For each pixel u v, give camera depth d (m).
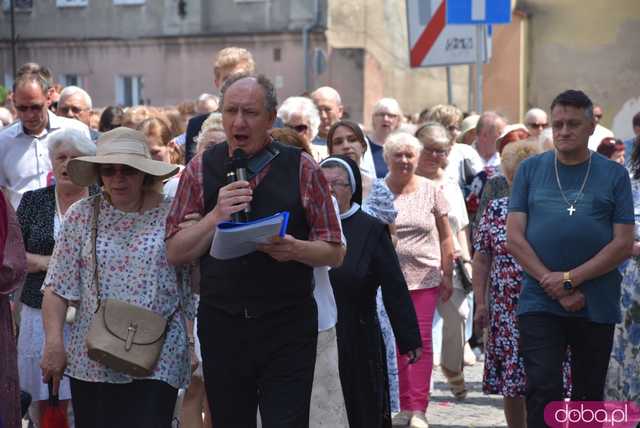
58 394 9.20
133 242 8.18
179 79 45.69
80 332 8.20
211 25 45.16
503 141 15.29
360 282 9.20
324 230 7.60
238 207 7.30
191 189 7.68
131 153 8.23
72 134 9.67
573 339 9.58
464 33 19.59
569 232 9.39
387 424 9.46
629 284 10.55
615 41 34.84
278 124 12.69
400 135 12.54
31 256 9.61
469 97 25.38
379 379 9.29
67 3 46.91
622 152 15.11
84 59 46.84
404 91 48.25
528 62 35.59
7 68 47.47
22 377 9.69
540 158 9.73
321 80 44.22
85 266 8.22
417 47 19.69
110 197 8.34
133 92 46.59
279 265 7.53
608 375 10.72
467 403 13.56
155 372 8.06
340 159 9.44
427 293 12.36
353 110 44.12
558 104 9.49
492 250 10.87
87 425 8.22
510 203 9.76
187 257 7.59
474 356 15.98
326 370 8.55
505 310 10.67
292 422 7.50
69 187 9.65
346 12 45.59
